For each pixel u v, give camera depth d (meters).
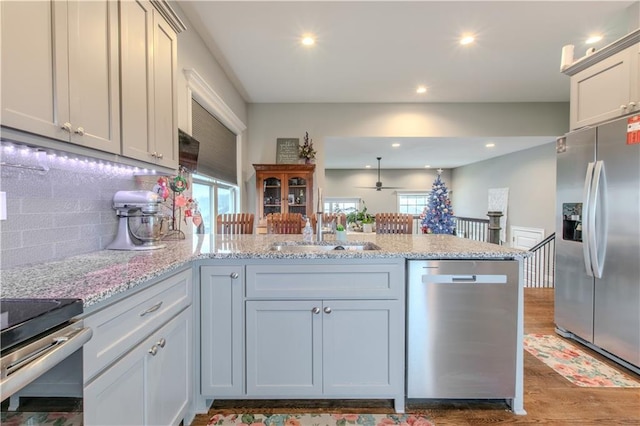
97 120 1.30
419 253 1.68
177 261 1.42
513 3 2.53
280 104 4.99
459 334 1.70
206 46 3.20
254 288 1.68
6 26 0.92
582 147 2.45
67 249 1.51
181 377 1.51
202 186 3.55
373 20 2.77
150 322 1.23
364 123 5.01
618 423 1.66
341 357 1.70
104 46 1.35
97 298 0.90
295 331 1.69
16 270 1.21
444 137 5.07
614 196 2.20
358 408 1.79
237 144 4.55
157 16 1.79
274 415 1.73
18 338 0.67
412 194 10.22
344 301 1.69
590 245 2.32
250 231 3.16
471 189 8.88
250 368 1.70
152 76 1.72
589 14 2.67
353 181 10.14
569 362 2.28
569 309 2.61
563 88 4.37
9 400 0.71
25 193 1.29
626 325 2.14
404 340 1.71
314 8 2.59
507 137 5.08
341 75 3.93
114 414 1.01
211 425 1.65
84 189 1.61
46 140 1.08
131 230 1.81
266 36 3.03
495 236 3.62
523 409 1.77
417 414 1.74
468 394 1.73
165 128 1.87
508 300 1.70
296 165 4.61
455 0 2.50
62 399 0.82
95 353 0.93
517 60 3.52
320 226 2.40
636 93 2.14
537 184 6.17
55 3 1.09
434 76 3.96
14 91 0.95
